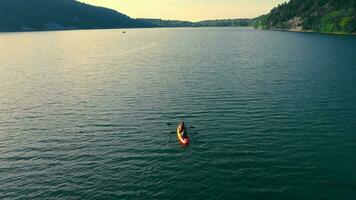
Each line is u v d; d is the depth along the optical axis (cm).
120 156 5016
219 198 3938
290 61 13225
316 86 8788
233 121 6322
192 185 4203
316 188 4075
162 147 5288
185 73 11175
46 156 5091
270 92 8275
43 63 14300
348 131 5719
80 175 4503
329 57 13988
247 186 4153
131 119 6581
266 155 4922
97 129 6106
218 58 14850
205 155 4978
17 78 10875
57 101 7969
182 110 7044
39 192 4141
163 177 4397
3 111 7269
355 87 8588
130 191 4106
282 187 4112
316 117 6425
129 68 12656
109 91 8831
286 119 6353
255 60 13850
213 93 8312
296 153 4966
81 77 10912
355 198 3862
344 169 4475
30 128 6241
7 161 4959
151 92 8600
